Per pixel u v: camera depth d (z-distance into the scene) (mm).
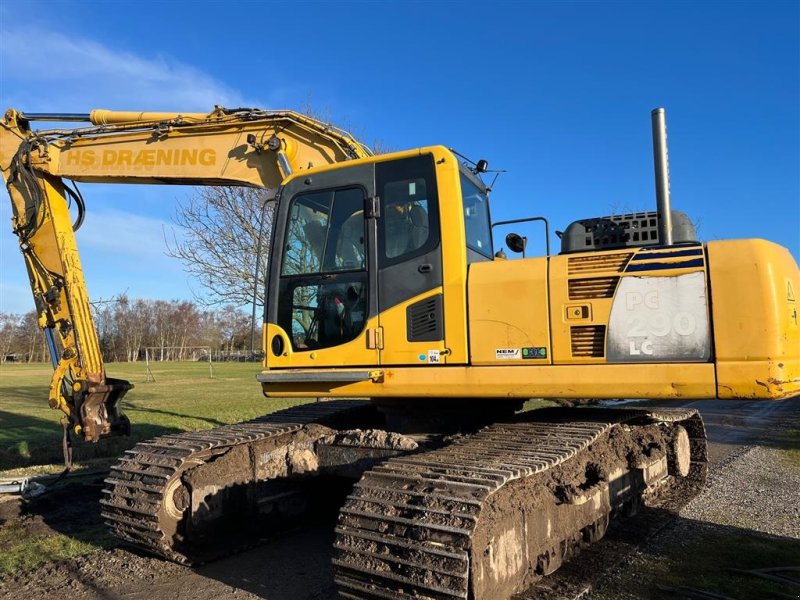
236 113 6215
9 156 6664
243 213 11070
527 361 4379
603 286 4266
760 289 3910
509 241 5871
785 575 4594
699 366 3975
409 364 4676
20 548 5414
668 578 4539
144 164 6406
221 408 15883
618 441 5246
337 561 3547
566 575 4523
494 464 3805
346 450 5414
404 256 4770
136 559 5102
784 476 8086
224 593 4398
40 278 6441
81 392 6133
